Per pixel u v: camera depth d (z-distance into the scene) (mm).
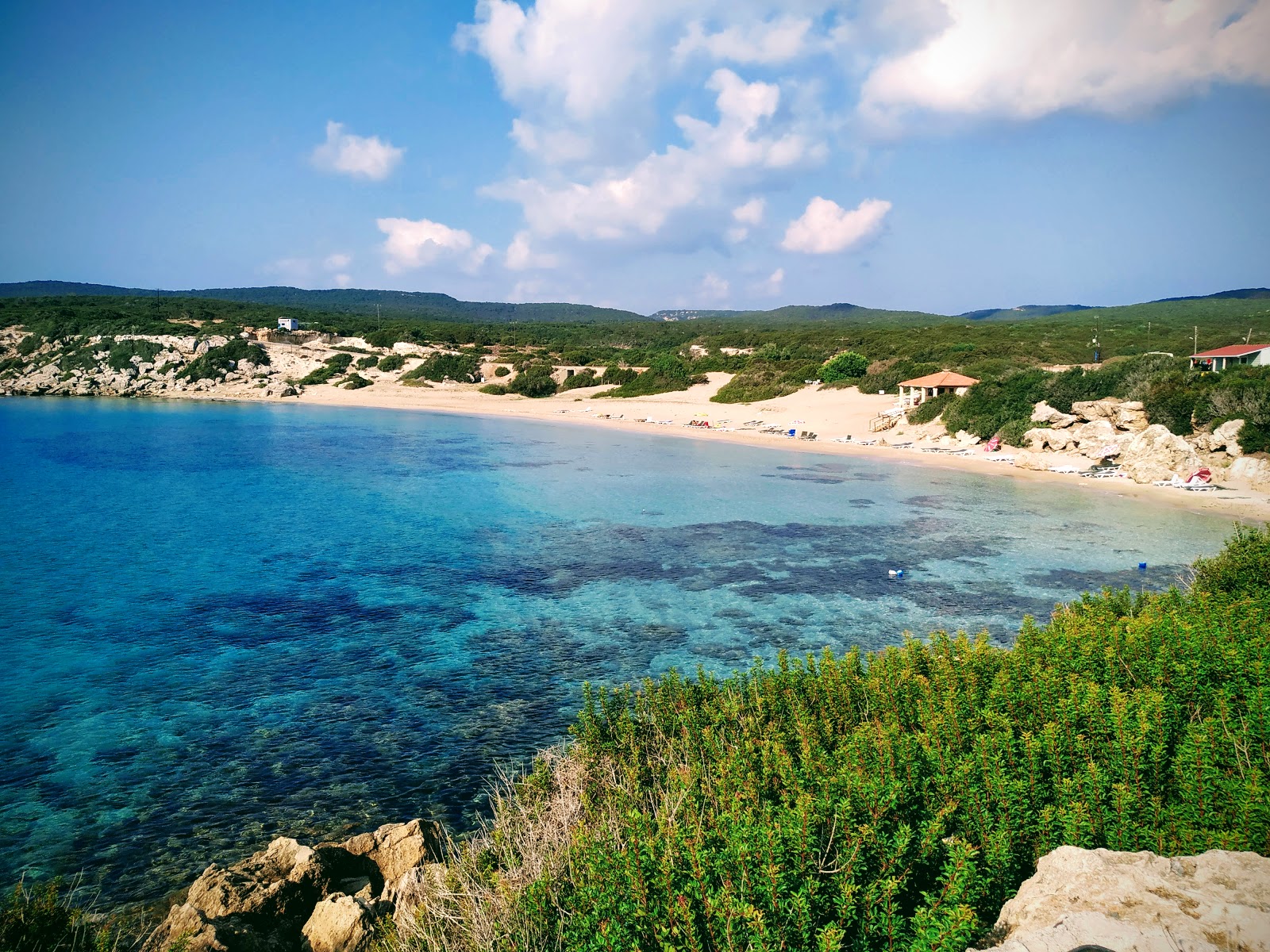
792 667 18484
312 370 110062
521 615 22594
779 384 86875
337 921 8594
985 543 30828
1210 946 4875
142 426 69938
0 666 18391
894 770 8414
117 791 13320
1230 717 9336
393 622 21859
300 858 9875
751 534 32562
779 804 8383
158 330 114062
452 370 108750
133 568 26609
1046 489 42062
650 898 6496
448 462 52688
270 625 21484
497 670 18672
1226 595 16500
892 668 12852
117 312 127688
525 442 64125
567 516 36031
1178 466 43031
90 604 22891
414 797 13281
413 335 129750
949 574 26719
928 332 118875
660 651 19844
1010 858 6887
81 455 52469
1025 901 5996
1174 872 5828
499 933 7191
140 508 36344
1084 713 9211
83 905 10453
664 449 59688
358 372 110688
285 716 16188
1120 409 48938
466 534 32281
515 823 10156
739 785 8750
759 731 10977
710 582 25875
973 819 7359
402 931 7902
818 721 11211
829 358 94188
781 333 129000
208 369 105125
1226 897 5371
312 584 25234
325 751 14758
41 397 96938
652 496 40875
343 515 35625
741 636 20938
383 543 30578
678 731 12227
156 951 8023
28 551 28469
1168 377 48844
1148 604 15477
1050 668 11273
